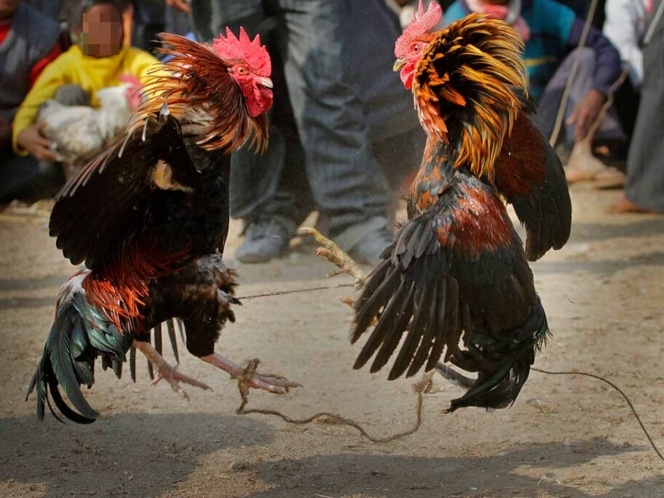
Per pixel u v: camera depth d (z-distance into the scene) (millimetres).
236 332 10141
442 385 8648
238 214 12805
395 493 6648
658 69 14688
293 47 12234
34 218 15625
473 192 6156
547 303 10914
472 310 6109
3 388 8734
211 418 8031
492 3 14789
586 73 16422
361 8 12641
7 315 10922
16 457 7309
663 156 14906
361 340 9836
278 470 7031
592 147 18188
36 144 15375
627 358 9180
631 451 7250
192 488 6781
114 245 6379
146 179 6066
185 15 15914
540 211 6898
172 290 6473
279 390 6660
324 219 13461
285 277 12016
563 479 6781
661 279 11828
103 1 15367
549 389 8500
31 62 15961
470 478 6855
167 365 6895
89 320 6402
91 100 15688
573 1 17453
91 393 8594
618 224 14695
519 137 6656
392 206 12812
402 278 5961
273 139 12766
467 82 6270
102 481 6906
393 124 12797
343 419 7094
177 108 6438
